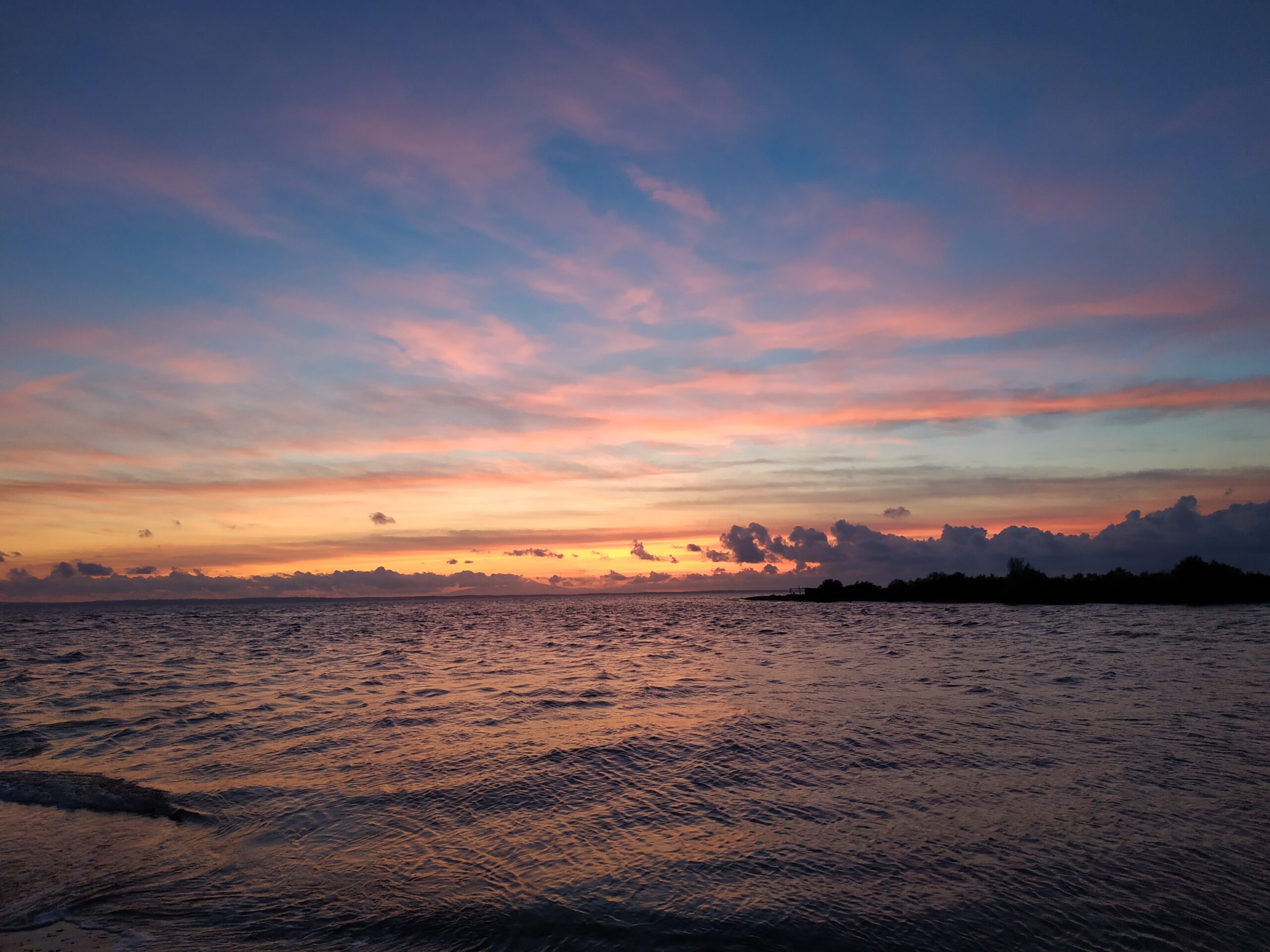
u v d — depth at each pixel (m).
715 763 14.99
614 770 14.59
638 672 31.27
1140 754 14.85
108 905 8.93
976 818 11.38
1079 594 110.44
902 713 19.81
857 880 9.28
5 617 129.75
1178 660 30.67
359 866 10.02
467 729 18.72
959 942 7.77
